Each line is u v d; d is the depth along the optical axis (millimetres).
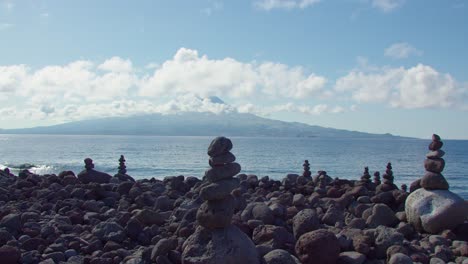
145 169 74750
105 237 13531
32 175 24547
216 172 11164
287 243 12750
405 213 15789
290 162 97938
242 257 10680
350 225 14992
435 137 15711
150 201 18141
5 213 15625
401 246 12297
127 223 14156
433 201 15008
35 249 12727
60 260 12070
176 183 21453
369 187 21172
